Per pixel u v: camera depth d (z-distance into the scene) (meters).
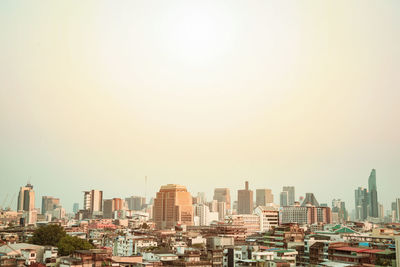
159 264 192.38
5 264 175.88
